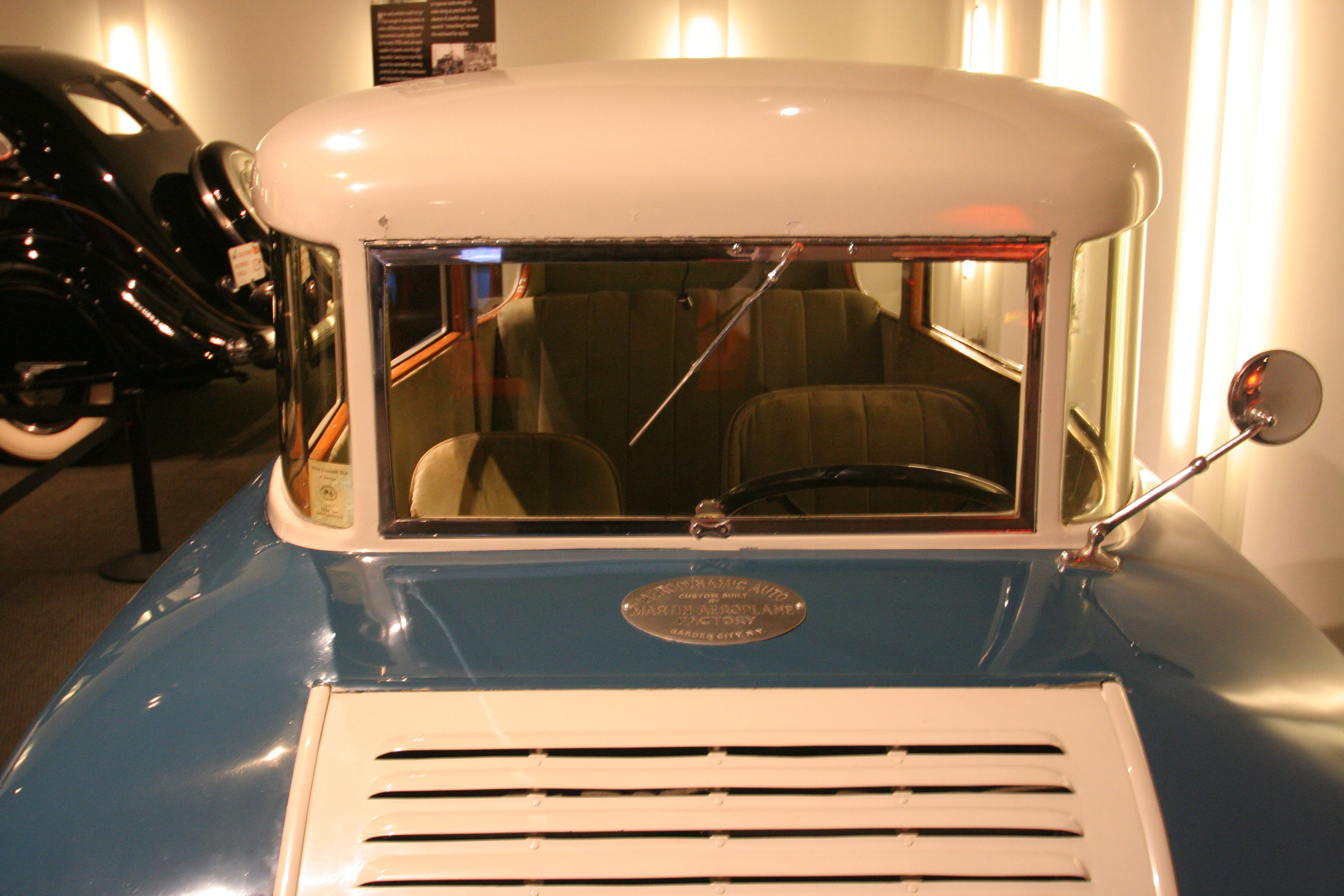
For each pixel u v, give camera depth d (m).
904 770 1.22
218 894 1.14
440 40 7.48
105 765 1.26
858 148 1.48
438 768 1.22
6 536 4.30
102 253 4.75
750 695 1.27
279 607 1.46
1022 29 4.99
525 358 1.61
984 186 1.47
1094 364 1.58
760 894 1.15
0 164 4.71
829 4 7.37
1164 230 3.45
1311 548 2.82
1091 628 1.40
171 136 5.39
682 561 1.56
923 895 1.15
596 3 7.46
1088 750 1.24
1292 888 1.14
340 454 1.58
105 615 3.61
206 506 4.63
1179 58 3.33
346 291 1.51
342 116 1.56
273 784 1.21
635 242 1.50
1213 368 3.16
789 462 1.67
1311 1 2.75
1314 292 2.76
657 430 1.66
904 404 1.62
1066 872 1.16
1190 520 1.79
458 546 1.58
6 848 1.21
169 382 5.20
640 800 1.20
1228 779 1.22
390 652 1.35
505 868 1.17
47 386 4.66
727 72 1.65
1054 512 1.58
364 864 1.16
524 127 1.50
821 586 1.49
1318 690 1.35
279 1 7.61
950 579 1.51
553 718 1.25
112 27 7.54
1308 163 2.79
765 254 1.50
